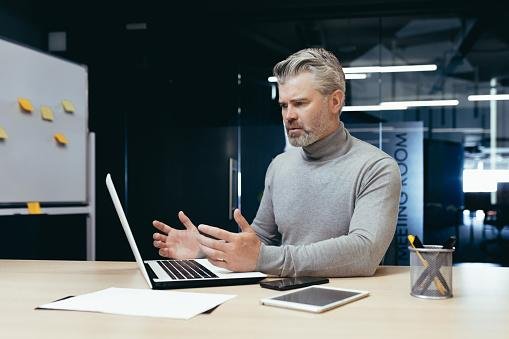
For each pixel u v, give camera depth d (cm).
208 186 407
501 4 361
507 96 374
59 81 281
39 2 381
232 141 406
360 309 82
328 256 109
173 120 407
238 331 70
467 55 380
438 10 372
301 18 393
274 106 401
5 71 245
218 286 102
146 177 406
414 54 388
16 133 251
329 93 137
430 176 386
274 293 95
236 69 404
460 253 382
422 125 383
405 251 373
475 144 381
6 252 324
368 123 392
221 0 381
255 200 405
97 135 401
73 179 291
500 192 377
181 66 404
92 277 113
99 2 392
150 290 97
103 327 72
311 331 70
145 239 402
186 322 75
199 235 111
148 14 391
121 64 402
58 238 381
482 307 84
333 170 141
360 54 394
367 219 119
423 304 86
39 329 71
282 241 153
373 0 365
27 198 258
